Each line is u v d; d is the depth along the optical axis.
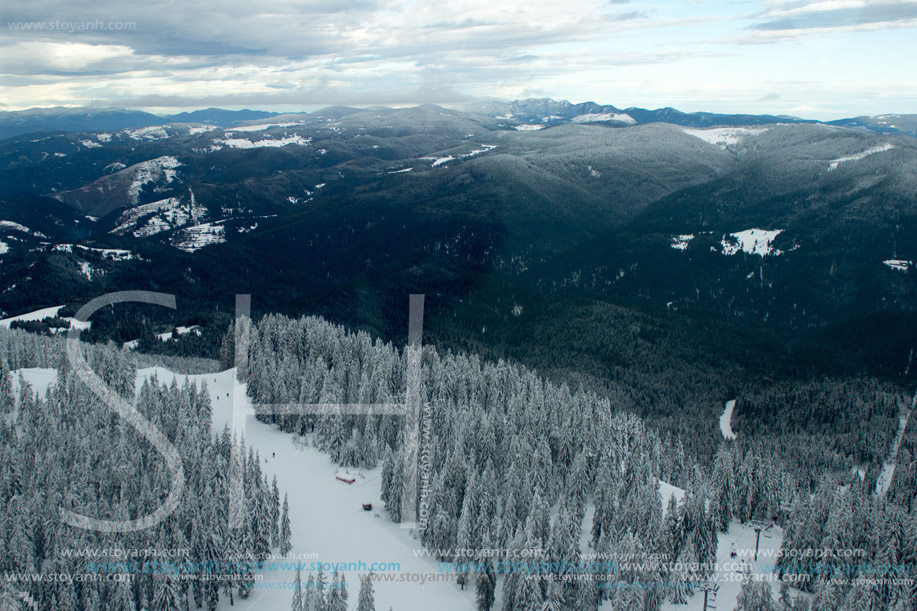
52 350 197.00
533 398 163.88
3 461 117.12
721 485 133.50
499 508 121.38
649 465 144.25
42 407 139.75
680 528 111.56
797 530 112.75
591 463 133.50
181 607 95.50
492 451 135.75
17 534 95.81
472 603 102.44
